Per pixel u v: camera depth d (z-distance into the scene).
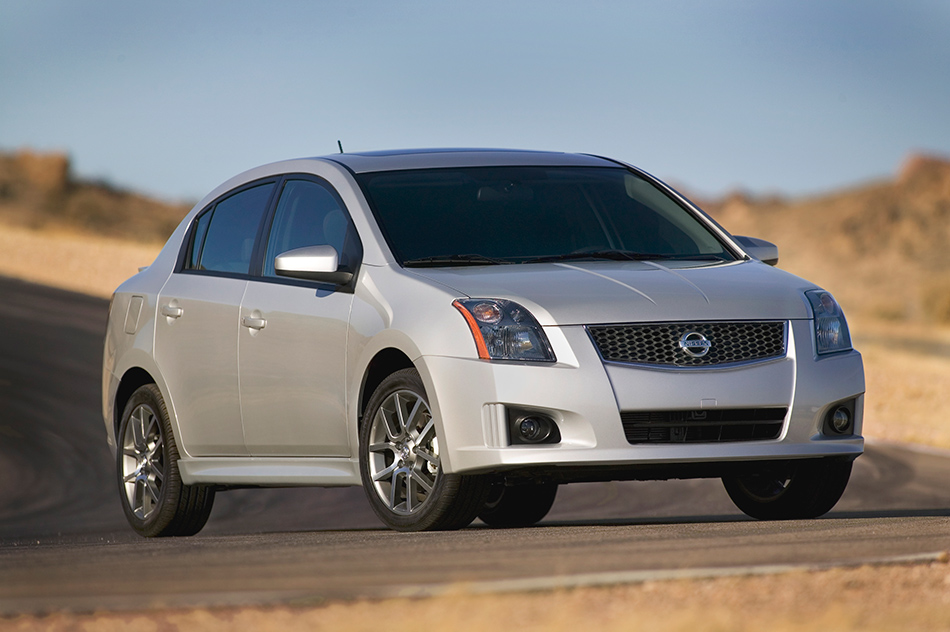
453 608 9.44
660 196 19.70
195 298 19.58
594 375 15.19
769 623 8.91
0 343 77.25
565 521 21.38
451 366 15.36
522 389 15.09
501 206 18.27
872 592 10.19
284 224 18.80
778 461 16.09
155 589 10.34
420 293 16.02
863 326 151.25
